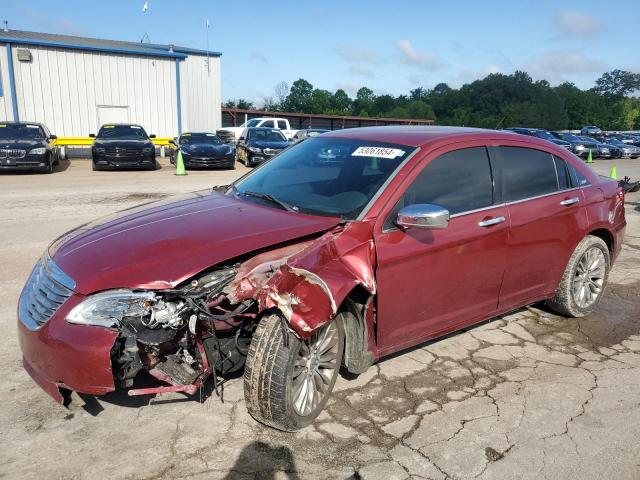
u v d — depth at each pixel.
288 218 3.52
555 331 4.76
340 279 3.07
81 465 2.80
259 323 3.04
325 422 3.25
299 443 3.03
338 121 46.94
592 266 5.02
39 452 2.89
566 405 3.51
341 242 3.25
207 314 2.90
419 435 3.14
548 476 2.81
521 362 4.13
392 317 3.51
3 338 4.21
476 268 3.94
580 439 3.14
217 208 3.77
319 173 4.04
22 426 3.12
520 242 4.23
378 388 3.66
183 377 3.00
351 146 4.20
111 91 23.23
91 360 2.80
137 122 24.02
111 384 2.83
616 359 4.23
